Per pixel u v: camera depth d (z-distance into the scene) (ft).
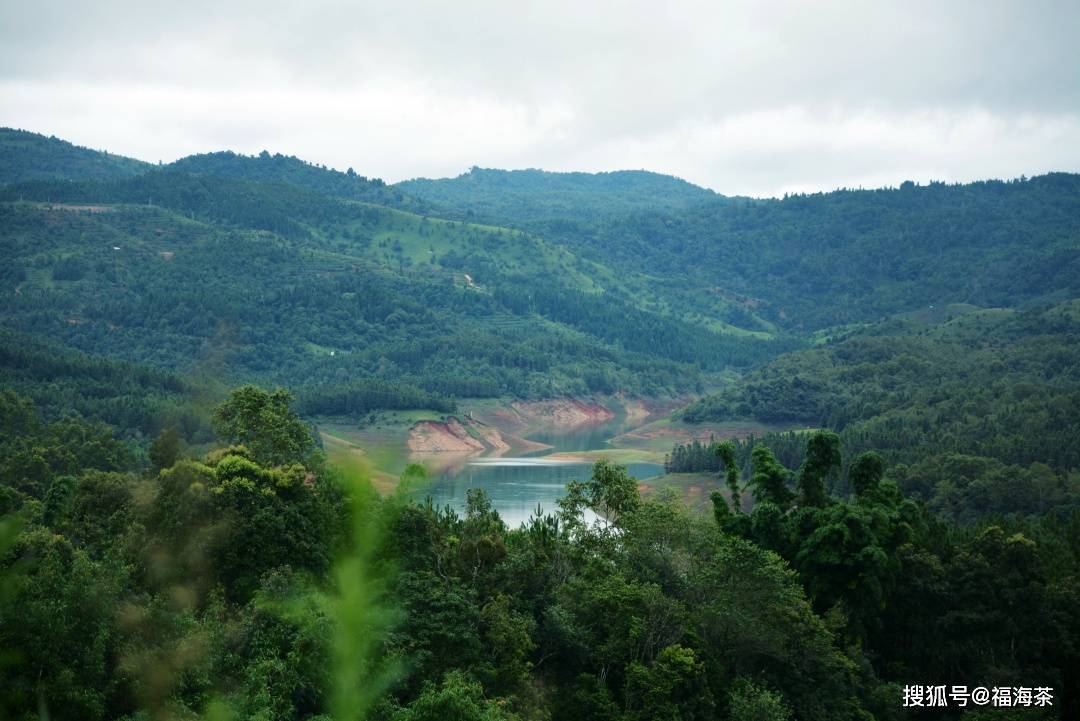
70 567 112.57
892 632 227.61
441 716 112.47
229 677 109.40
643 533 196.34
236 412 180.14
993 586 221.46
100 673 100.48
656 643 172.96
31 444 301.43
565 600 175.94
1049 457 408.46
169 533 143.43
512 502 459.32
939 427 516.73
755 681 181.47
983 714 191.21
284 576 122.83
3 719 89.76
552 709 155.63
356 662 45.21
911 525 240.12
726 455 252.21
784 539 227.61
